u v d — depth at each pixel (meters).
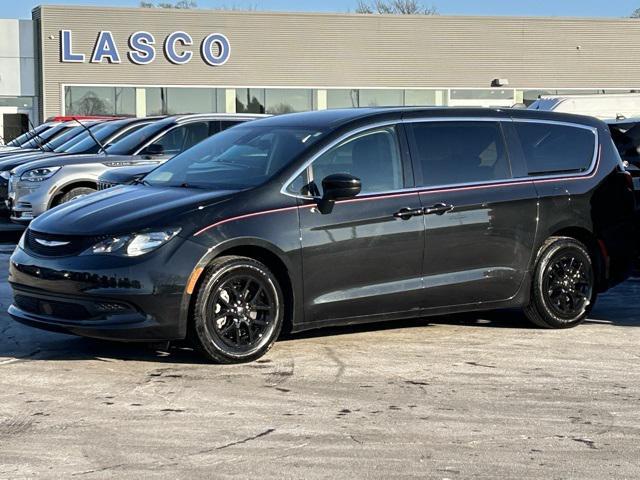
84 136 15.38
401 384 6.11
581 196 7.89
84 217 6.57
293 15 36.59
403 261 7.06
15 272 6.71
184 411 5.49
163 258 6.25
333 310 6.84
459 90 38.41
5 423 5.25
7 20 34.78
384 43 37.59
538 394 5.93
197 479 4.43
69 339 7.30
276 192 6.66
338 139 6.98
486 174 7.50
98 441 4.96
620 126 11.67
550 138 7.92
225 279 6.42
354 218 6.85
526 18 38.59
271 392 5.89
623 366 6.66
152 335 6.27
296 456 4.76
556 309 7.82
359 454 4.80
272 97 36.88
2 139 31.89
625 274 8.30
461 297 7.36
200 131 12.85
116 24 34.97
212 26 35.88
